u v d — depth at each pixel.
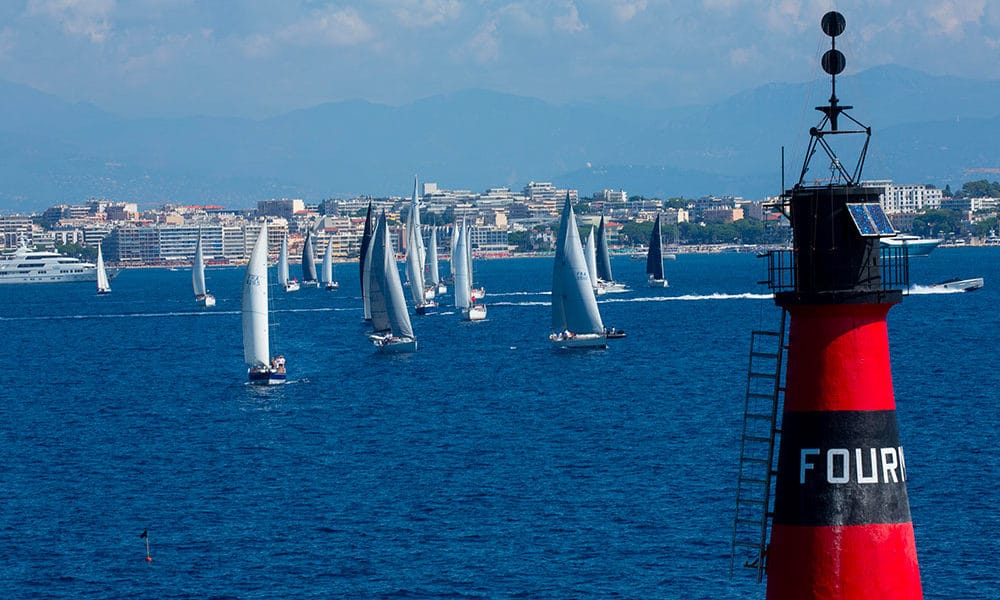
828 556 63.44
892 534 63.25
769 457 67.44
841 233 63.44
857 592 63.03
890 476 63.53
